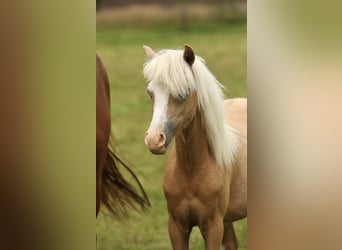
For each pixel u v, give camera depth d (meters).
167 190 4.85
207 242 4.88
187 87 4.54
